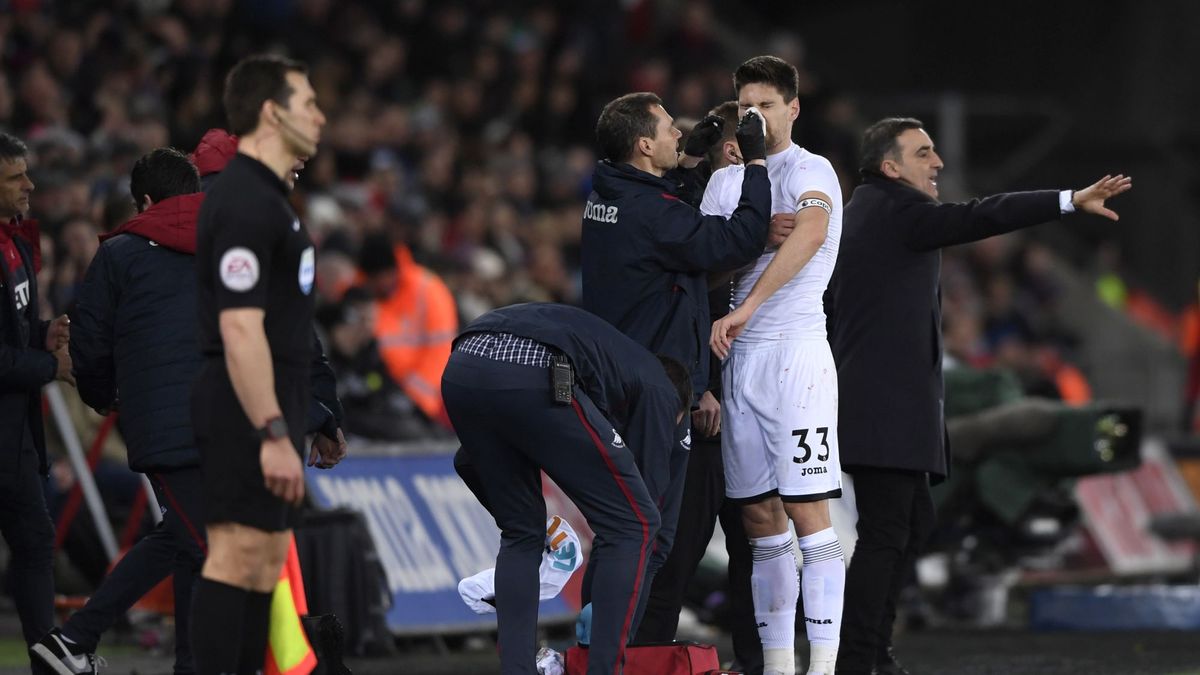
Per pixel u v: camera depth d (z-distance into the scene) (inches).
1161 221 3011.8
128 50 1653.5
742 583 867.4
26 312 796.0
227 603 606.2
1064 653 1098.7
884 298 858.1
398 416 1267.2
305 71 610.2
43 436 808.3
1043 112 2974.9
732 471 814.5
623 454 711.7
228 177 595.2
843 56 3245.6
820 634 799.1
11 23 1635.1
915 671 976.9
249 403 581.6
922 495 922.1
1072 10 3105.3
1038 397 1592.0
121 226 738.2
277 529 602.2
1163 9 3056.1
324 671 722.8
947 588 1380.4
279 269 598.5
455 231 1781.5
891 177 880.3
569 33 2417.6
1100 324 2719.0
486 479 730.2
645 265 757.9
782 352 795.4
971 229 837.8
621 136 770.8
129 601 776.3
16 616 1219.9
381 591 1066.7
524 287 1658.5
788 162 805.9
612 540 711.1
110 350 734.5
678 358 762.8
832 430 800.3
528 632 713.6
